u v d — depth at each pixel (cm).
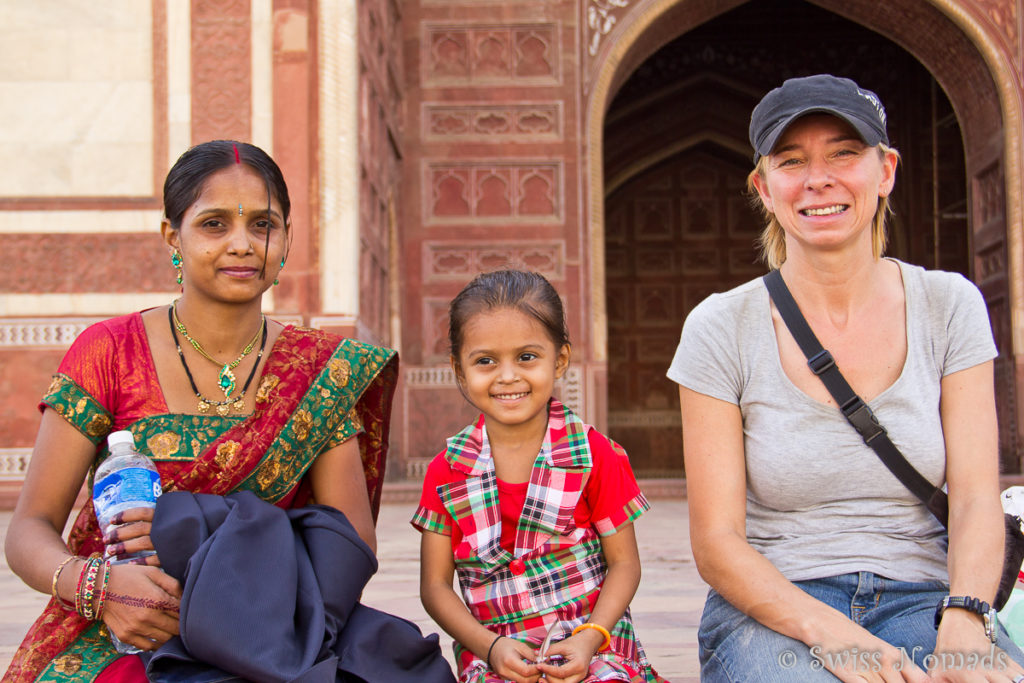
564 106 778
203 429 132
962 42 787
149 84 602
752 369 139
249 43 606
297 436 135
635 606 262
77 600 118
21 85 599
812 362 135
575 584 143
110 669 123
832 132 129
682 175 1184
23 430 585
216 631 112
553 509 141
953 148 1022
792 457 135
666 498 666
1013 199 752
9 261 592
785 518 139
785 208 134
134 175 596
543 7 782
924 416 133
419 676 128
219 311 134
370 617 129
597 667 133
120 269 592
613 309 1171
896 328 137
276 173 135
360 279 627
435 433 756
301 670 114
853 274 135
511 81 779
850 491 135
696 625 236
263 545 121
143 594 116
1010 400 746
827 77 130
